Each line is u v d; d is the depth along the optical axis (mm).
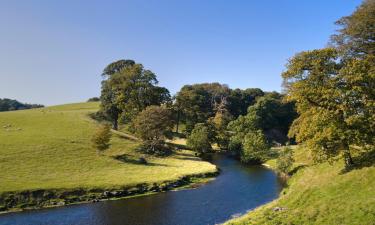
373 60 46656
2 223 41438
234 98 194125
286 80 48469
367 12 50094
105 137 77938
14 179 55562
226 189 60188
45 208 48000
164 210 46719
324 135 40188
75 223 41094
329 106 40938
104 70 128250
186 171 72500
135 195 56031
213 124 132000
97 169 68188
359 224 27156
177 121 142375
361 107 40031
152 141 92750
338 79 40906
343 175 39000
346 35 53938
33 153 70938
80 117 116938
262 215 34562
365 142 40531
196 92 194375
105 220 42188
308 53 43906
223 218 42656
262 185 62812
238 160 103188
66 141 83750
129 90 112125
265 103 154750
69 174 62219
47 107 160750
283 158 72375
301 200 36312
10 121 99875
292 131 61875
